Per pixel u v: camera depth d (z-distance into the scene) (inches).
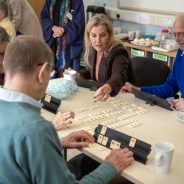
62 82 84.7
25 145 38.5
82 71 99.0
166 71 105.6
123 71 85.7
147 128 66.1
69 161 74.5
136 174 50.3
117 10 172.9
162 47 140.7
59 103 73.6
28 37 43.1
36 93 43.2
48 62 42.9
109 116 71.7
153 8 157.2
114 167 50.7
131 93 86.7
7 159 39.3
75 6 153.0
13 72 41.6
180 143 59.9
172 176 49.9
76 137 60.3
